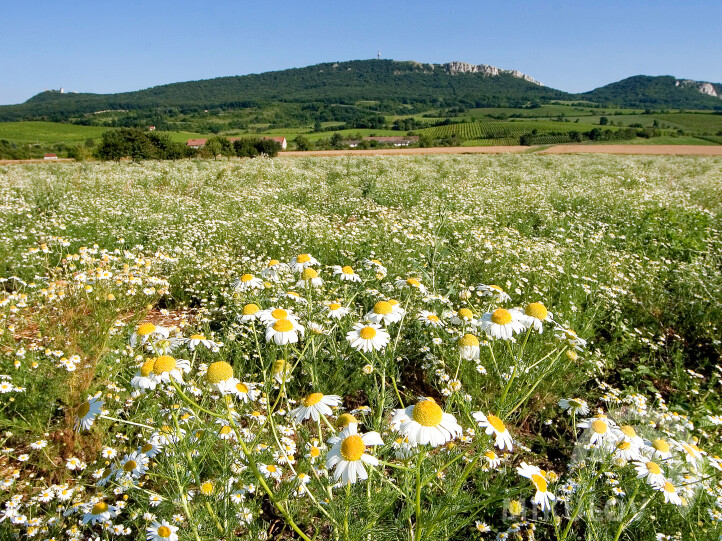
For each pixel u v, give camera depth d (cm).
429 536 176
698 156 3984
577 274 620
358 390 386
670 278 683
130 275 499
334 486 216
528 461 319
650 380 444
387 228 786
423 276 542
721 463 262
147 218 902
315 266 630
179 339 236
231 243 788
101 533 241
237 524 213
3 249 632
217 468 248
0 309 429
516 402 240
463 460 282
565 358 352
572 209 1167
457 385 244
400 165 2412
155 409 311
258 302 416
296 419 196
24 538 237
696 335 524
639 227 953
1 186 1287
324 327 380
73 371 326
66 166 2675
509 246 694
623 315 551
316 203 1228
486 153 4584
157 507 236
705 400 397
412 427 161
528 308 238
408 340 424
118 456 283
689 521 240
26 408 314
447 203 1127
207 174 1808
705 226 959
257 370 388
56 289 457
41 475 286
